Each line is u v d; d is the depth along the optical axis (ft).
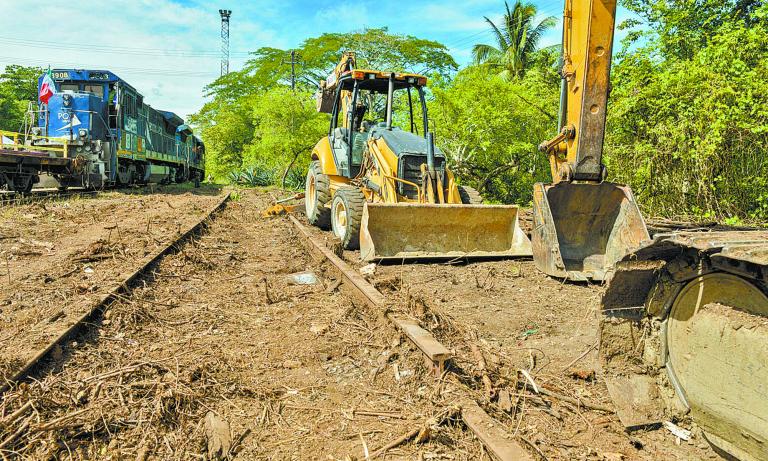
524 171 65.72
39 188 58.13
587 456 9.53
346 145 33.71
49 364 12.26
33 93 172.65
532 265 24.56
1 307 15.85
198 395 11.25
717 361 9.27
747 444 8.80
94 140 56.39
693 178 34.50
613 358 11.03
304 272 23.18
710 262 9.62
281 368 12.96
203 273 22.43
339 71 36.86
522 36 99.91
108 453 9.23
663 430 10.38
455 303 18.69
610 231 21.85
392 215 25.11
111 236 28.48
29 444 9.09
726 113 31.19
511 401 11.28
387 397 11.50
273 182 104.37
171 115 88.07
